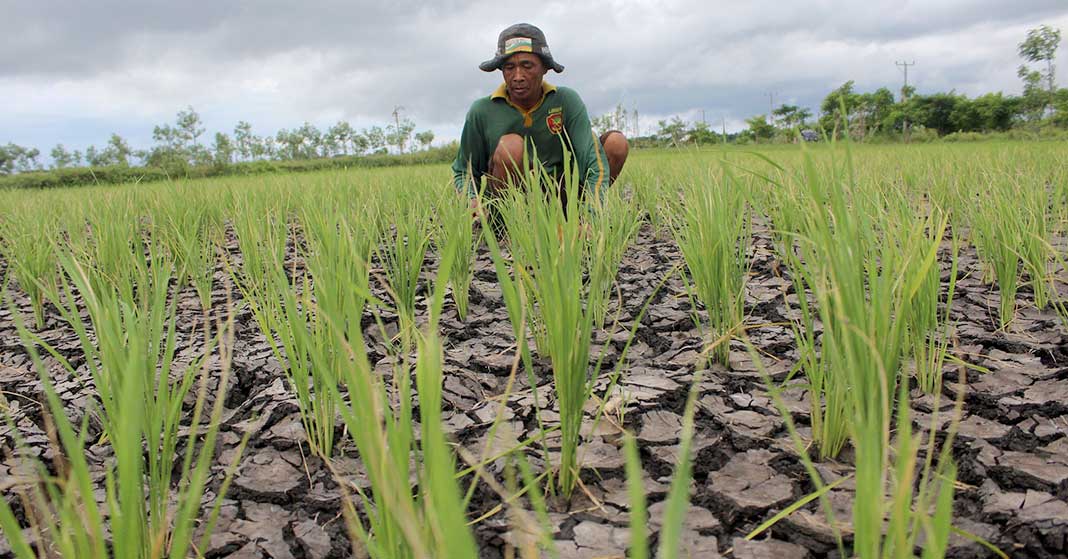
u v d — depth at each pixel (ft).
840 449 4.93
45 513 2.85
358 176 23.02
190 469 5.28
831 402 4.79
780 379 6.44
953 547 3.88
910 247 5.30
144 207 15.23
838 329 4.58
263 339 8.40
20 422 6.29
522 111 13.16
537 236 4.66
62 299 11.11
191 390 6.82
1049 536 3.92
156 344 4.44
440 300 2.90
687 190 10.46
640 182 16.99
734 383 6.39
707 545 4.07
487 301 9.74
